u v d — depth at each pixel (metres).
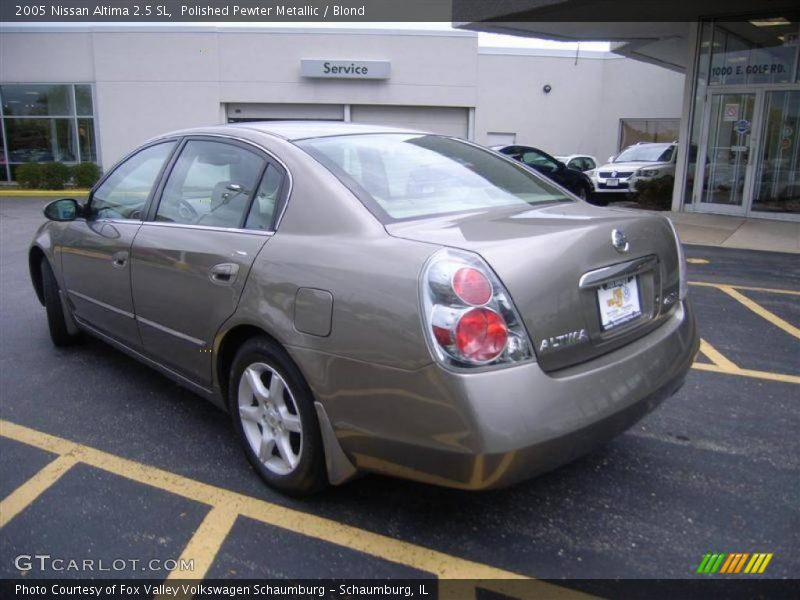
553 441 2.31
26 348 5.04
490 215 2.88
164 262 3.41
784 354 4.88
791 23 12.12
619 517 2.84
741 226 11.92
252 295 2.85
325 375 2.55
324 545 2.67
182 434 3.62
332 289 2.54
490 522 2.82
